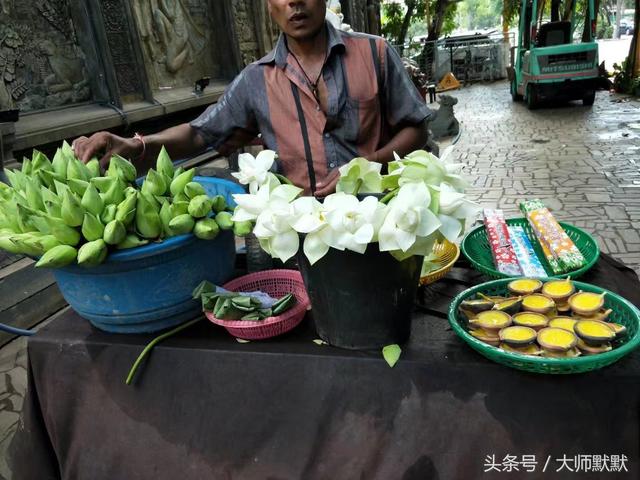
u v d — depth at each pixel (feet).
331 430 3.47
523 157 20.30
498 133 25.50
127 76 13.66
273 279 4.29
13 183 3.93
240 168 3.40
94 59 12.69
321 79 4.81
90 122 11.98
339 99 4.80
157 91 15.31
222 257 3.89
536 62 29.43
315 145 4.97
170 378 3.77
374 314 3.24
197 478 3.77
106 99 13.00
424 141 5.17
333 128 4.94
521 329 3.04
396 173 3.08
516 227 4.95
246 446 3.65
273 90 4.98
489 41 50.98
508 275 3.96
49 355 4.07
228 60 18.34
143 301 3.59
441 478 3.25
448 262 4.32
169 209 3.43
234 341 3.73
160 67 15.56
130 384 3.86
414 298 3.40
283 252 2.95
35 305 9.84
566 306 3.38
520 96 35.14
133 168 3.85
